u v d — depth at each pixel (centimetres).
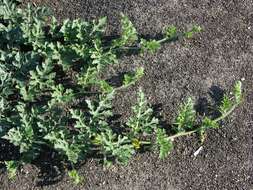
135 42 104
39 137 92
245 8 108
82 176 91
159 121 96
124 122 96
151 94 99
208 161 93
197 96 99
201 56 103
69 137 92
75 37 101
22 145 90
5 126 92
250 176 92
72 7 108
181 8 108
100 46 101
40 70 98
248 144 95
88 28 101
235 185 91
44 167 92
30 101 97
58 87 96
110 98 94
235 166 93
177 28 106
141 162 93
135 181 91
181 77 101
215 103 98
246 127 96
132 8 107
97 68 97
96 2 108
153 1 108
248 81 101
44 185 91
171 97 99
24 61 98
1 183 91
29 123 92
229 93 99
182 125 93
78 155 90
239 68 102
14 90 98
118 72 101
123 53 102
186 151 94
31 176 91
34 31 99
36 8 104
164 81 100
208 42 104
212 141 95
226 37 105
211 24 106
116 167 92
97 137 89
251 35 105
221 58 103
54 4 108
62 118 94
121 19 106
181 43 104
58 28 105
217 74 101
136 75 97
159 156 92
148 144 94
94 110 96
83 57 99
